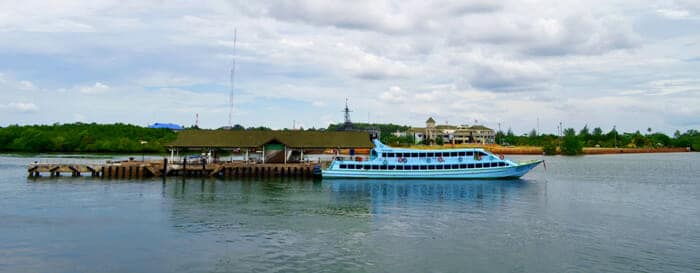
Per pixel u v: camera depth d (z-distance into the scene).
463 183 63.66
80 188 55.16
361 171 67.19
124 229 33.44
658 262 26.23
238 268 24.77
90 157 129.50
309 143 74.69
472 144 192.25
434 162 67.25
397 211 41.50
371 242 30.27
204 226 34.59
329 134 77.44
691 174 82.31
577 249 28.75
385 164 67.31
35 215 38.22
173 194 50.84
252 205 44.03
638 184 64.81
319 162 72.81
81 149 158.88
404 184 62.09
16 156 130.62
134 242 29.89
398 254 27.52
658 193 55.00
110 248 28.50
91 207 42.06
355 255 27.27
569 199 49.16
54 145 157.12
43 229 33.25
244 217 38.12
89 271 24.23
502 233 32.91
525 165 67.81
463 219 37.97
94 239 30.61
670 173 84.44
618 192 55.59
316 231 33.31
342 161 67.62
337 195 51.31
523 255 27.45
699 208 43.81
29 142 154.75
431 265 25.45
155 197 48.44
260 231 33.12
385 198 49.25
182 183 61.62
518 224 35.97
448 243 30.11
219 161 75.94
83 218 37.16
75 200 45.97
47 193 50.72
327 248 28.75
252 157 84.94
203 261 25.97
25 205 42.88
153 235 31.72
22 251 27.73
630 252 28.19
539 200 48.31
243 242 30.02
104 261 25.92
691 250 28.67
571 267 25.25
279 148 73.88
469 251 28.23
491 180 67.50
